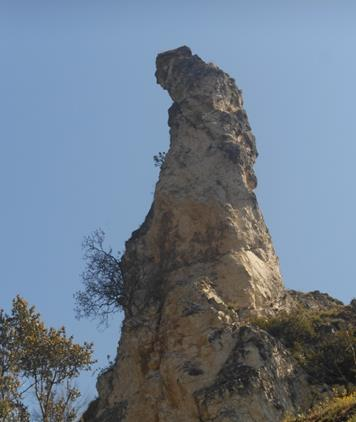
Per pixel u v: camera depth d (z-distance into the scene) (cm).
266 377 3756
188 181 4909
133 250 4941
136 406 4109
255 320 4266
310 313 4428
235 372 3788
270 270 4744
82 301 4950
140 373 4216
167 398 3975
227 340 4003
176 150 5106
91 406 4459
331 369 3925
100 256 5047
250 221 4841
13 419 4012
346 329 4166
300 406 3738
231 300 4416
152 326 4309
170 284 4562
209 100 5281
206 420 3694
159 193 4897
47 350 4284
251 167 5128
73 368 4297
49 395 4184
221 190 4859
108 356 4766
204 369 3922
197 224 4753
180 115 5291
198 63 5500
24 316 4366
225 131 5156
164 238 4809
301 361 3959
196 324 4112
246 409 3631
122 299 4872
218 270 4531
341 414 2841
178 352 4066
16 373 4162
